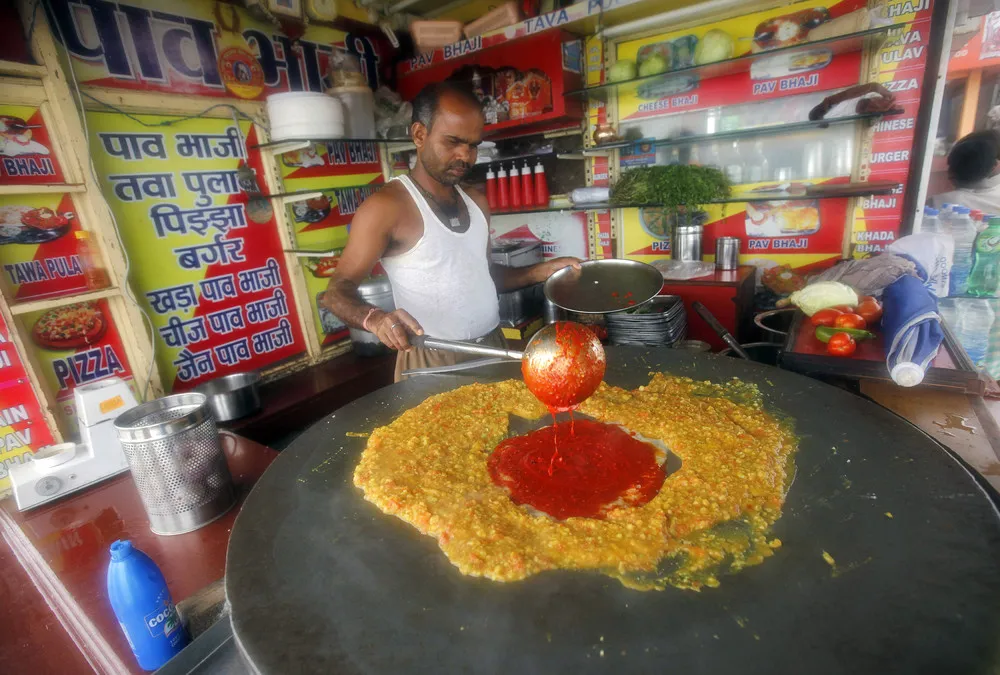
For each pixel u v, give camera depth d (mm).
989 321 2715
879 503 895
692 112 3051
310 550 899
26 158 2199
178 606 1143
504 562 844
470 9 3684
